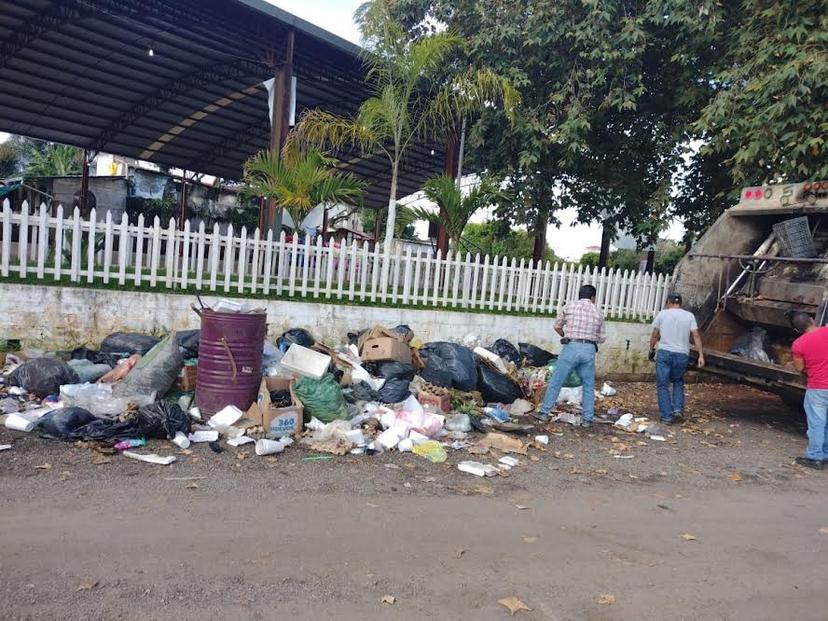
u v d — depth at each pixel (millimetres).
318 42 13062
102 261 9086
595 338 7785
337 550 3842
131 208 21766
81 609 2984
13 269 7891
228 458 5312
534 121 12312
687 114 12914
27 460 4832
